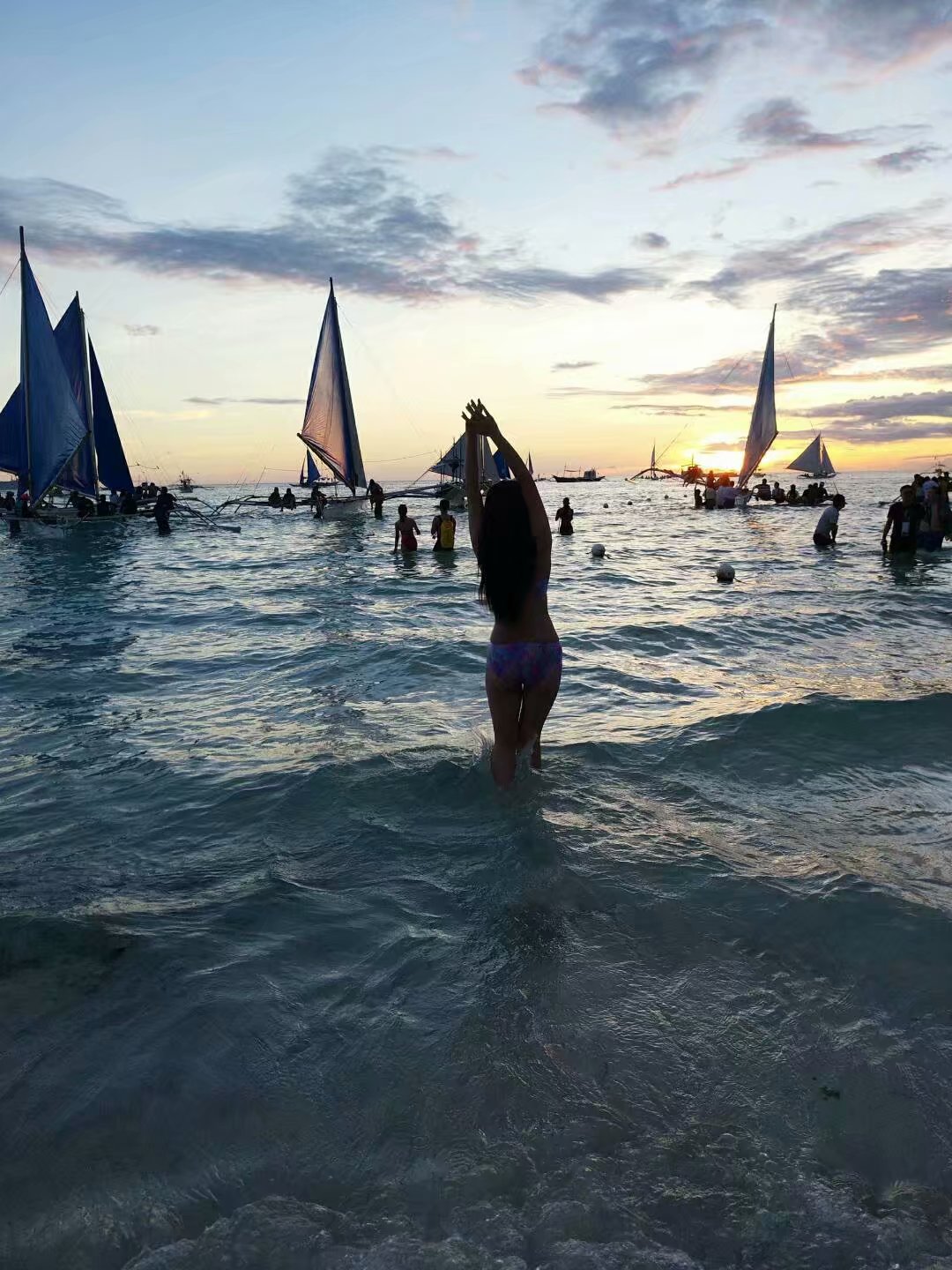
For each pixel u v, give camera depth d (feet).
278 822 11.80
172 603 43.27
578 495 339.57
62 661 26.07
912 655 25.67
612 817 11.75
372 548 87.30
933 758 14.57
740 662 24.82
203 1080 6.23
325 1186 5.24
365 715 18.21
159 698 20.83
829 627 31.91
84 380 133.59
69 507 132.26
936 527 65.41
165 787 13.58
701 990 7.40
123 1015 7.06
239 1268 4.60
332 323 146.61
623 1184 5.21
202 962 7.93
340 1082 6.21
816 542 73.10
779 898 9.14
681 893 9.26
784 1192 5.15
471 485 12.15
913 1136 5.61
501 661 12.03
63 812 12.49
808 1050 6.53
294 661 25.48
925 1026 6.84
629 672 23.30
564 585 51.08
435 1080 6.22
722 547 81.97
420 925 8.64
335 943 8.30
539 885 9.48
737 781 13.47
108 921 8.82
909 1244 4.75
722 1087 6.14
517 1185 5.22
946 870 10.00
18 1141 5.61
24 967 7.86
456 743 15.46
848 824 11.60
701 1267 4.60
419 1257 4.67
